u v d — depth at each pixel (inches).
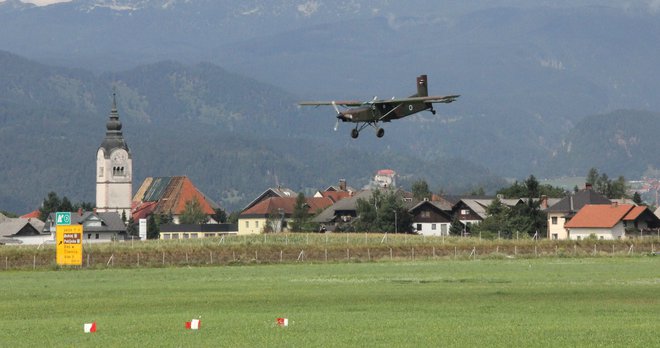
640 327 7455.7
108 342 6899.6
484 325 7598.4
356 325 7588.6
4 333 7342.5
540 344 6756.9
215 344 6771.7
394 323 7696.9
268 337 7022.6
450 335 7091.5
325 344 6752.0
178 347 6683.1
